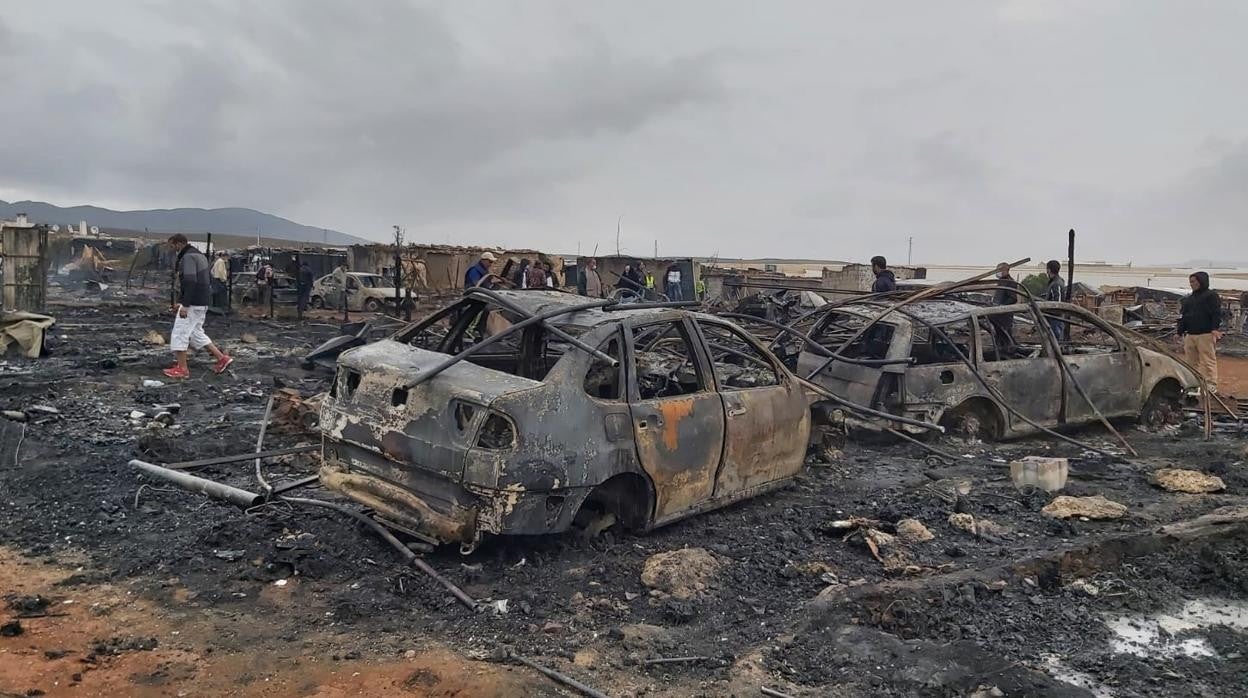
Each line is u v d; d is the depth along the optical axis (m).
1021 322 10.40
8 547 5.31
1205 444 9.66
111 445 7.78
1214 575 5.26
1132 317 22.16
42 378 11.22
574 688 3.80
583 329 5.64
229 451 7.79
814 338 10.07
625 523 5.74
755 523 6.25
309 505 6.00
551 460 4.88
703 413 5.95
